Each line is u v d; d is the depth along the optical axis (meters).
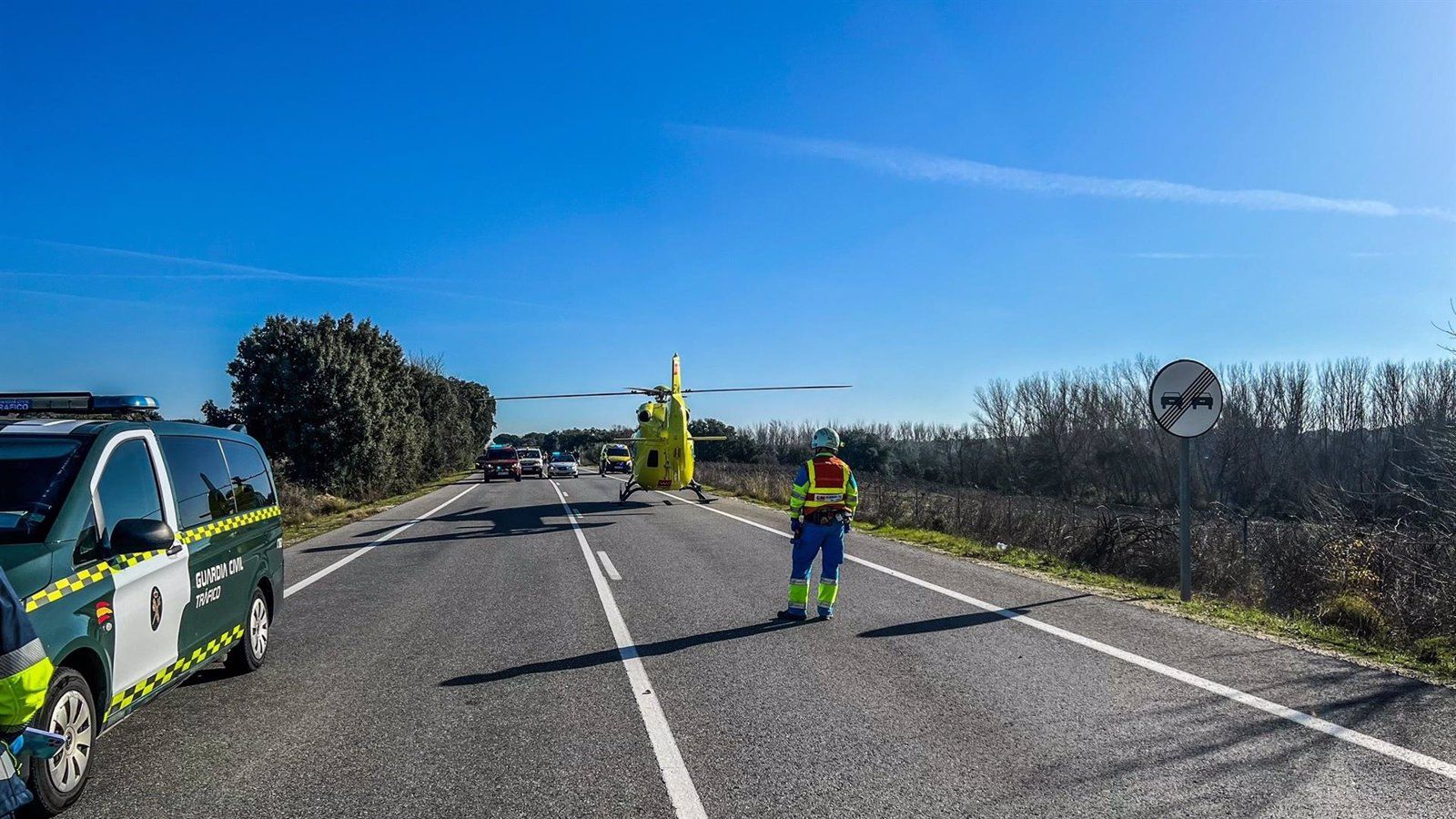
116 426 5.30
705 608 9.42
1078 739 5.13
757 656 7.24
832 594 8.74
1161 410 9.62
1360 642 7.73
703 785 4.56
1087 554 15.48
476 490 37.47
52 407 6.04
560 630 8.39
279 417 29.08
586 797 4.43
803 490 8.75
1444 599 9.28
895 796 4.38
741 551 14.44
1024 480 47.12
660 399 26.70
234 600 6.52
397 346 36.88
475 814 4.24
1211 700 5.85
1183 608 9.16
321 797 4.46
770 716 5.67
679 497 30.44
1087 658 7.01
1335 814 4.06
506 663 7.13
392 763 4.93
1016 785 4.47
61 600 4.25
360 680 6.69
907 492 26.53
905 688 6.24
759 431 66.44
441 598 10.28
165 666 5.34
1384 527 12.50
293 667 7.10
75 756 4.36
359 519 22.83
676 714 5.74
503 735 5.38
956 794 4.39
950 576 11.48
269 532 7.44
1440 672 6.54
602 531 18.05
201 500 6.17
